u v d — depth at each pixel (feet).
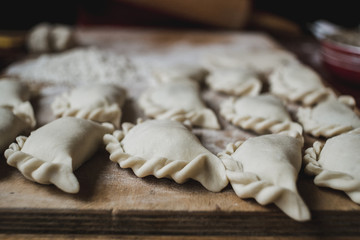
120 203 0.76
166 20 2.44
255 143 0.86
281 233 0.75
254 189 0.74
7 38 1.73
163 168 0.80
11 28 2.47
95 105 1.07
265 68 1.55
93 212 0.74
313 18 2.45
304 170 0.85
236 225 0.75
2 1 2.36
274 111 1.06
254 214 0.74
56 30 1.76
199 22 2.42
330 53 1.42
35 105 1.18
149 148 0.85
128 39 2.00
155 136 0.87
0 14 2.40
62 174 0.76
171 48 1.86
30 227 0.74
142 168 0.81
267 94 1.31
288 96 1.24
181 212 0.74
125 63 1.56
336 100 1.15
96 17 2.44
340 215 0.75
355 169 0.79
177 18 2.41
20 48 1.76
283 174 0.76
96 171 0.85
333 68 1.43
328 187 0.81
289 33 2.41
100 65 1.49
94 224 0.75
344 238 0.74
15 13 2.43
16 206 0.74
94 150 0.91
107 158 0.91
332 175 0.79
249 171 0.80
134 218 0.75
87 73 1.44
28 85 1.25
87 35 2.04
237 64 1.57
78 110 1.06
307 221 0.74
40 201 0.75
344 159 0.82
